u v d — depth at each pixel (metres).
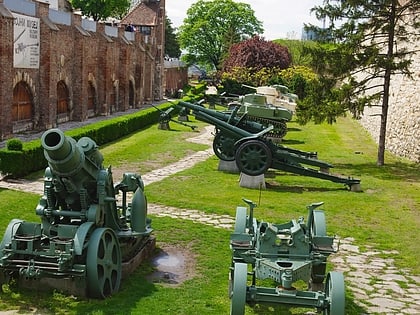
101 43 36.06
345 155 26.02
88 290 8.46
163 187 17.98
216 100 36.19
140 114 33.19
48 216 8.74
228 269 10.34
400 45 28.14
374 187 19.17
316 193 18.14
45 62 27.36
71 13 31.27
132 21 56.41
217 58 81.94
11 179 17.28
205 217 14.24
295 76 47.34
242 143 18.55
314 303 7.34
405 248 12.48
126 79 41.25
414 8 22.20
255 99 25.55
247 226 9.30
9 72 23.27
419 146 24.02
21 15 24.67
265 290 7.46
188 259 10.85
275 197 17.22
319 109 22.64
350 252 12.03
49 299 8.38
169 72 65.56
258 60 52.06
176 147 26.45
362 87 23.09
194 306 8.47
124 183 10.22
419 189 19.06
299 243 8.16
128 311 8.11
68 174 8.36
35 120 27.14
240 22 80.62
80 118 32.41
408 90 25.77
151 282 9.47
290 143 29.88
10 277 8.77
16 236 8.50
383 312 8.88
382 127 23.16
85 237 8.37
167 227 12.88
